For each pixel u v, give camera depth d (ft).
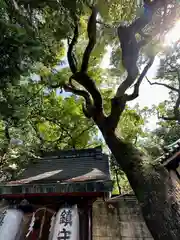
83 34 25.63
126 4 19.38
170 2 17.85
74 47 25.52
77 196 11.82
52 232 10.87
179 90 29.50
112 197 17.99
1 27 10.56
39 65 18.85
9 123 16.69
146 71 20.13
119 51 25.52
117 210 16.17
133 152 15.43
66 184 11.28
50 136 44.65
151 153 29.58
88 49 20.94
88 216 11.76
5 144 19.81
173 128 40.78
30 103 28.91
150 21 18.89
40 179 13.15
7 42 10.91
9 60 11.39
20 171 16.67
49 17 17.11
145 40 19.61
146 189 12.39
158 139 40.81
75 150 19.80
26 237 11.48
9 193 11.59
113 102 18.72
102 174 13.16
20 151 19.60
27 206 12.13
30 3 13.83
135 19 19.08
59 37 19.75
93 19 20.18
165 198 11.71
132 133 40.34
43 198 12.22
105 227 14.35
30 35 13.03
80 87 26.43
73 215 11.36
